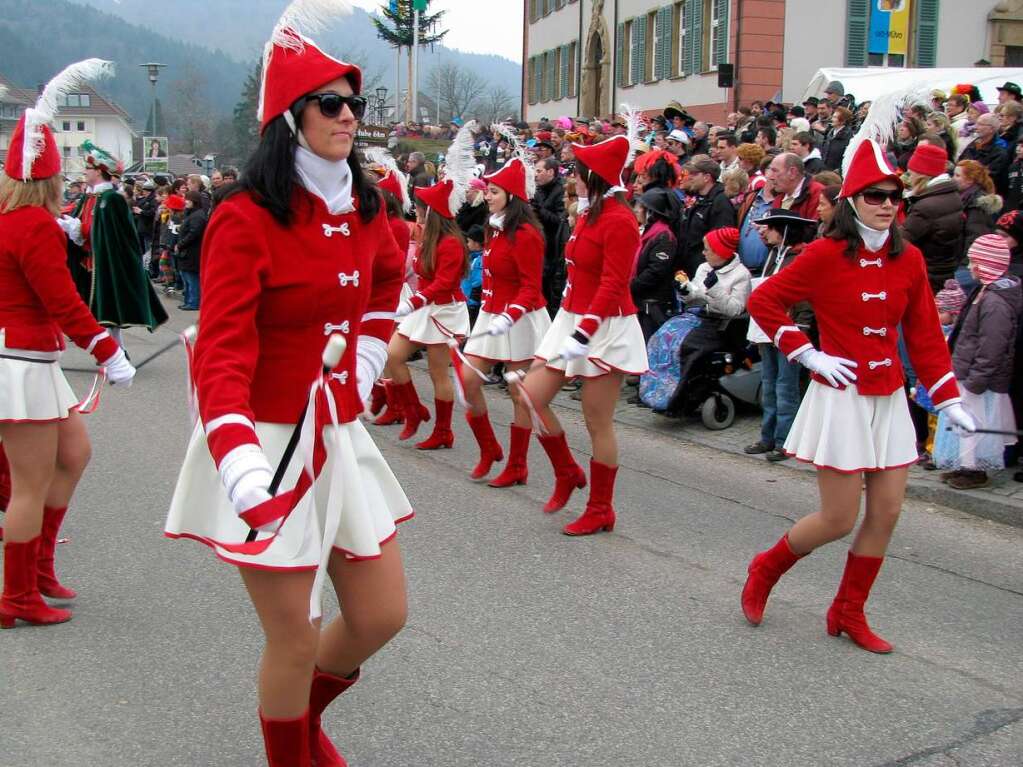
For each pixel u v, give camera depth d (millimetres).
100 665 4180
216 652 4301
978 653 4410
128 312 10117
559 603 4863
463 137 7453
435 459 7574
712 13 22672
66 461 4750
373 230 2941
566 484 6254
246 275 2650
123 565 5281
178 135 51469
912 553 5676
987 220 7535
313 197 2752
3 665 4180
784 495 6711
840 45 21328
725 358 8203
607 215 5566
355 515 2826
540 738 3662
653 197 8891
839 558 5547
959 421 4301
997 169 8875
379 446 7922
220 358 2584
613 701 3932
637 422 8695
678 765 3500
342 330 2861
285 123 2711
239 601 4828
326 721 3760
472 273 10312
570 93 31156
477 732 3695
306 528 2719
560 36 31625
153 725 3725
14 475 4480
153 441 7914
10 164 4363
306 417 2695
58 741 3619
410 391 8070
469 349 6875
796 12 21047
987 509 6266
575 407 9305
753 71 21094
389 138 17875
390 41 35094
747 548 5668
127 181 19656
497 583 5102
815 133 11789
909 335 4418
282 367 2783
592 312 5473
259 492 2406
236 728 3705
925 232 7176
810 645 4457
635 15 26172
